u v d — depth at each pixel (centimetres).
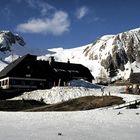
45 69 9931
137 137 2723
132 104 5047
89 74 12056
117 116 4012
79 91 7131
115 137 2705
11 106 6278
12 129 3045
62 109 5622
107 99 5906
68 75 11300
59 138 2606
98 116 4028
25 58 9725
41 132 2884
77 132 2898
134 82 11400
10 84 9394
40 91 7338
